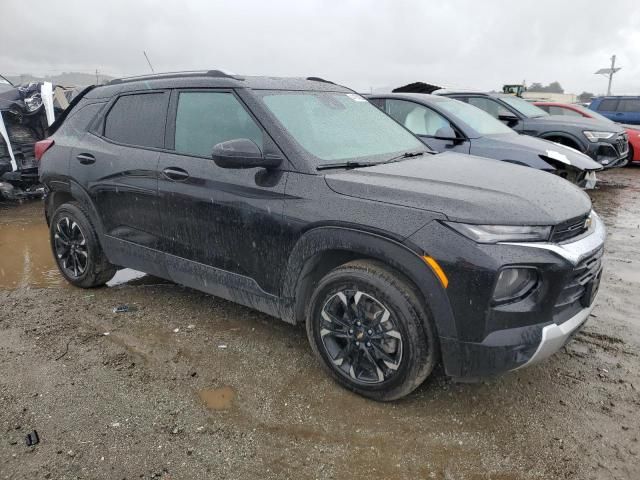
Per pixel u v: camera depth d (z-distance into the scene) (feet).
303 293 10.32
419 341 8.74
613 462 8.10
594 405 9.50
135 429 8.88
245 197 10.46
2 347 11.69
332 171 10.00
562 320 8.63
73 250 14.96
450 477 7.84
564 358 11.10
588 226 9.51
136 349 11.57
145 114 12.82
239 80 11.35
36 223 23.35
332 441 8.59
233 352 11.43
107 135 13.69
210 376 10.49
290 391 9.95
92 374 10.55
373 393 9.49
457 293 8.20
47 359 11.14
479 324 8.20
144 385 10.18
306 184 9.77
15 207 26.66
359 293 9.23
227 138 11.07
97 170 13.47
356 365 9.64
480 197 8.63
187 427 8.93
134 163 12.56
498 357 8.25
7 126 25.50
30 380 10.35
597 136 29.04
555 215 8.50
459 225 8.24
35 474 7.88
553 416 9.20
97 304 14.08
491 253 8.00
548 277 8.20
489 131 22.18
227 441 8.60
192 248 11.77
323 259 10.07
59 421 9.09
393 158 11.38
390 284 8.82
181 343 11.84
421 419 9.14
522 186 9.42
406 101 22.94
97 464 8.09
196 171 11.28
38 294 14.88
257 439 8.64
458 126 21.56
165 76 12.94
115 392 9.92
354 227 9.02
